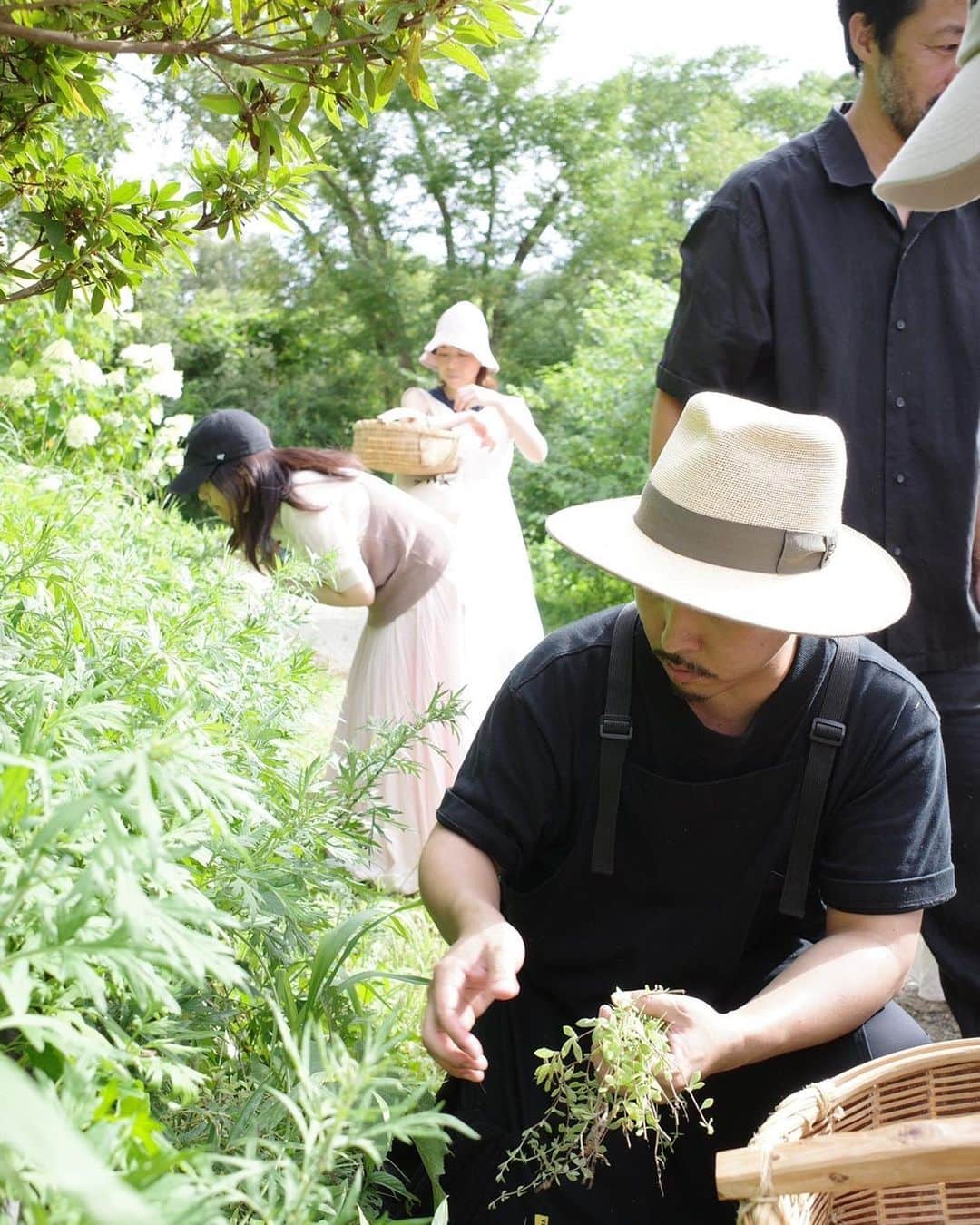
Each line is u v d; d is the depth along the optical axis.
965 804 2.52
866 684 1.81
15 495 2.54
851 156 2.58
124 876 0.84
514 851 1.90
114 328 5.27
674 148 35.31
